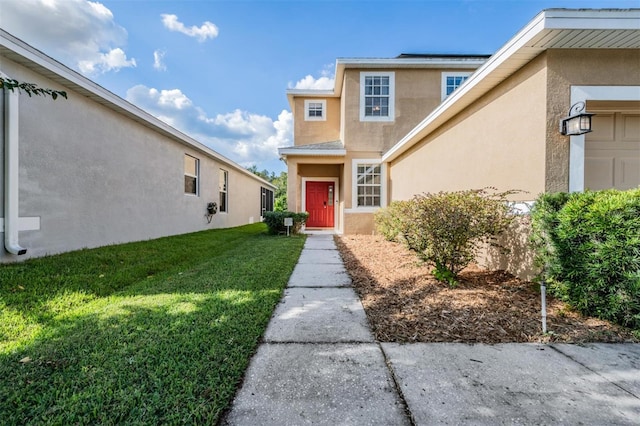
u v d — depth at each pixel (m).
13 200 4.36
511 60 3.71
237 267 4.76
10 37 4.10
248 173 15.23
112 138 6.39
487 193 4.46
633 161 3.91
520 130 3.88
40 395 1.62
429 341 2.34
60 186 5.16
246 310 2.88
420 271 4.52
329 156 9.80
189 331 2.41
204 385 1.72
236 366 1.92
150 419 1.46
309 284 3.95
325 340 2.36
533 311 2.88
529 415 1.53
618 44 3.40
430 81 9.69
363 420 1.49
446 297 3.31
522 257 3.82
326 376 1.86
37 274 3.89
